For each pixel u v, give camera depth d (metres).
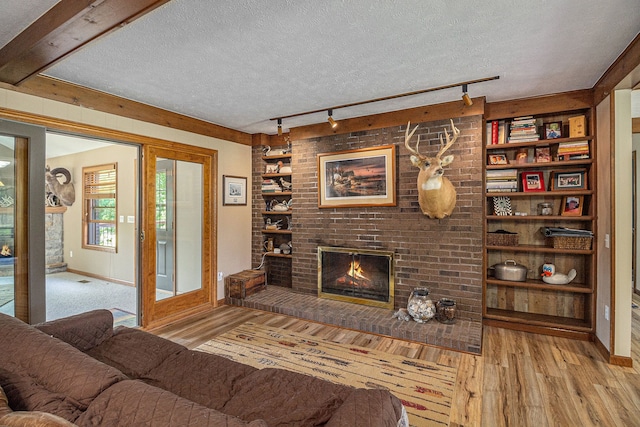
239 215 4.70
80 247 6.16
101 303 4.43
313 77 2.75
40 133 2.66
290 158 4.88
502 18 1.89
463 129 3.38
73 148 5.89
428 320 3.38
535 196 3.51
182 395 1.48
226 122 4.23
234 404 1.40
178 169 3.88
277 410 1.34
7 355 1.25
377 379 2.48
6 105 2.49
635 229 4.76
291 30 2.01
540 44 2.20
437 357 2.83
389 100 3.37
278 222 4.85
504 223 3.67
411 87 3.00
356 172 3.98
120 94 3.17
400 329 3.22
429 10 1.81
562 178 3.37
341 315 3.60
